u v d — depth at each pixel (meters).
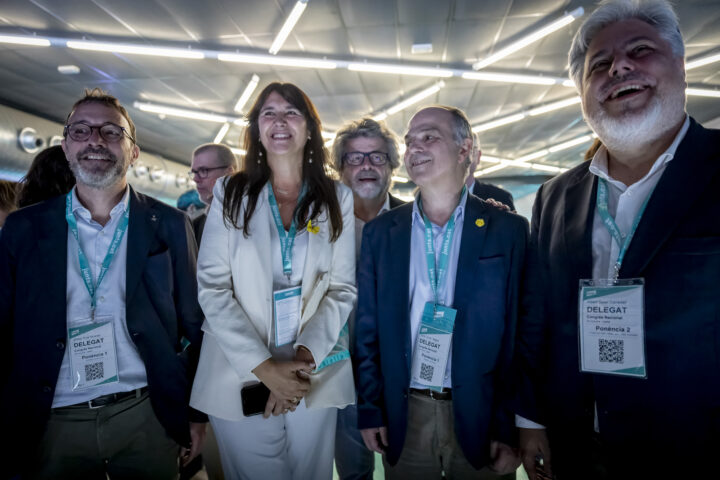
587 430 1.12
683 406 0.93
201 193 2.64
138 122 8.74
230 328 1.30
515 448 1.37
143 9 4.80
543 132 10.07
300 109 1.49
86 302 1.41
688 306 0.93
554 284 1.23
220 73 6.49
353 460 1.85
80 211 1.45
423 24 5.21
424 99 7.76
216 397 1.35
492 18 5.07
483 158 12.24
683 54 1.07
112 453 1.42
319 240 1.46
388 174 2.15
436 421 1.44
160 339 1.48
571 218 1.23
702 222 0.94
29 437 1.32
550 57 6.18
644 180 1.06
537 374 1.32
